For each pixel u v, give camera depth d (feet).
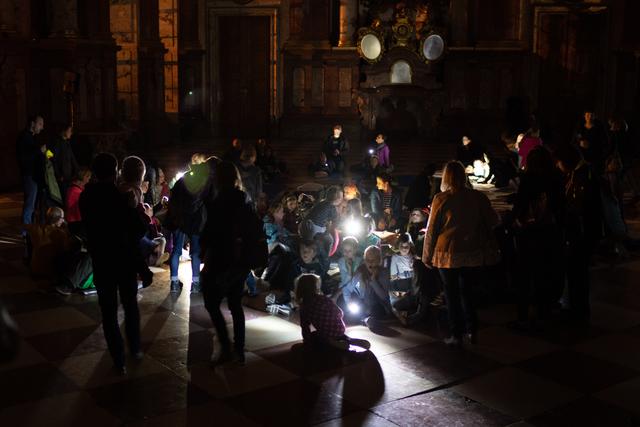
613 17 77.92
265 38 83.10
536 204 21.25
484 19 81.25
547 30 79.97
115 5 67.97
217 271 18.44
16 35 49.78
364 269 22.40
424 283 22.30
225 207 18.45
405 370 18.98
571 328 22.31
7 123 49.03
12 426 15.83
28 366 19.03
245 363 19.35
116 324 18.45
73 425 15.87
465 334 21.47
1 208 41.57
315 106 82.48
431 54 81.10
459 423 16.10
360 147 75.72
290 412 16.57
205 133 83.92
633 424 16.07
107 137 55.52
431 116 82.69
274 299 23.76
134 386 17.89
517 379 18.51
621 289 26.27
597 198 22.36
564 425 16.06
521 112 72.23
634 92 74.49
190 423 15.99
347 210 26.68
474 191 19.97
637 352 20.43
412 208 33.40
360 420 16.22
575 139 40.86
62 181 35.70
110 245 18.01
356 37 82.23
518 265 21.76
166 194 33.99
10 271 28.17
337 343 20.13
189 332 21.68
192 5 82.43
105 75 58.90
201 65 83.15
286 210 29.27
